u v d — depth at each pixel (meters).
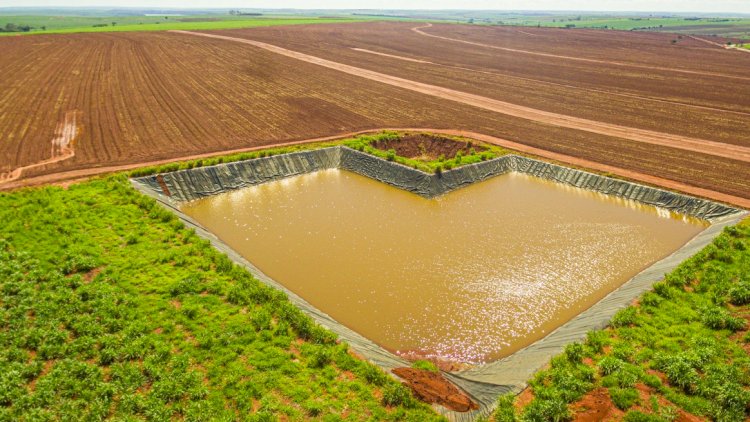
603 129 50.72
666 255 28.53
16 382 15.76
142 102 55.81
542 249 29.12
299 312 20.42
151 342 18.17
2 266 21.91
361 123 52.38
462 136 48.66
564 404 15.49
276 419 15.02
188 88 63.88
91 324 18.80
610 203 36.16
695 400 15.74
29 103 52.69
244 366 17.36
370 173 41.59
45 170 34.88
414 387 17.08
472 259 27.86
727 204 32.53
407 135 48.59
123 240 25.86
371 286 25.05
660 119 53.91
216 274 23.30
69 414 14.82
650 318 20.47
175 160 38.53
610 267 27.28
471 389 17.88
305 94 64.31
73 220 27.22
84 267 22.84
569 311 23.45
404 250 28.72
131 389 15.99
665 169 39.28
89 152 39.28
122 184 32.56
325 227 31.78
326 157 43.50
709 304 21.14
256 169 39.44
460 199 37.06
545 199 37.06
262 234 30.64
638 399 15.84
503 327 22.28
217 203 35.41
